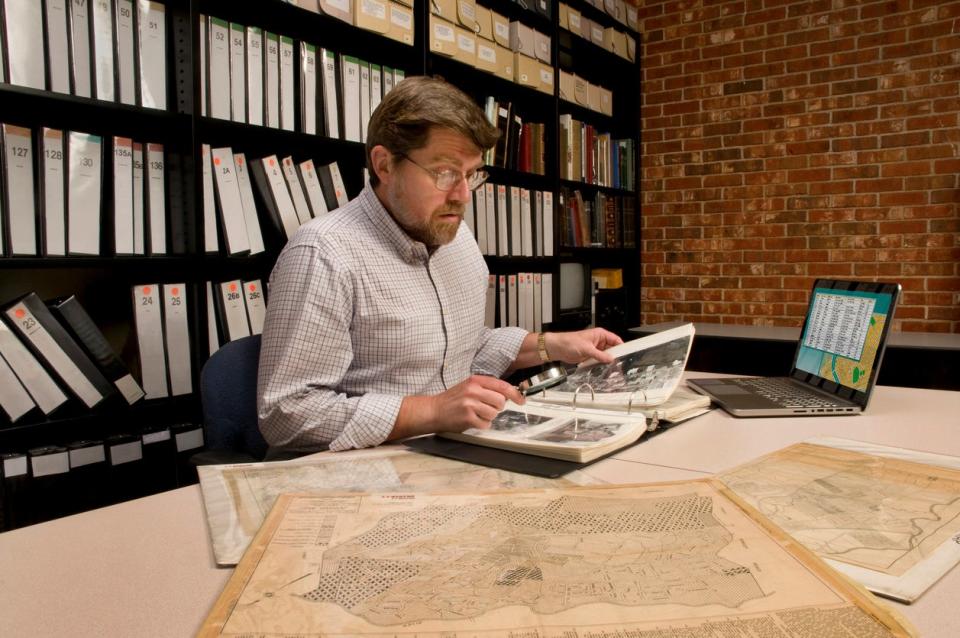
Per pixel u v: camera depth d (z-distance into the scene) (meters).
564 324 3.38
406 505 0.72
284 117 1.97
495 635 0.46
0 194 1.51
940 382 2.46
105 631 0.50
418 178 1.19
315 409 1.09
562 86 3.30
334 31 2.17
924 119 3.19
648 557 0.58
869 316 1.25
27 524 1.54
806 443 0.99
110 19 1.63
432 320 1.35
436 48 2.40
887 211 3.29
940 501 0.73
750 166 3.63
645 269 3.98
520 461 0.90
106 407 1.68
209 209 1.81
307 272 1.19
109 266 1.72
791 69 3.50
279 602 0.51
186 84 1.74
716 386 1.42
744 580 0.53
